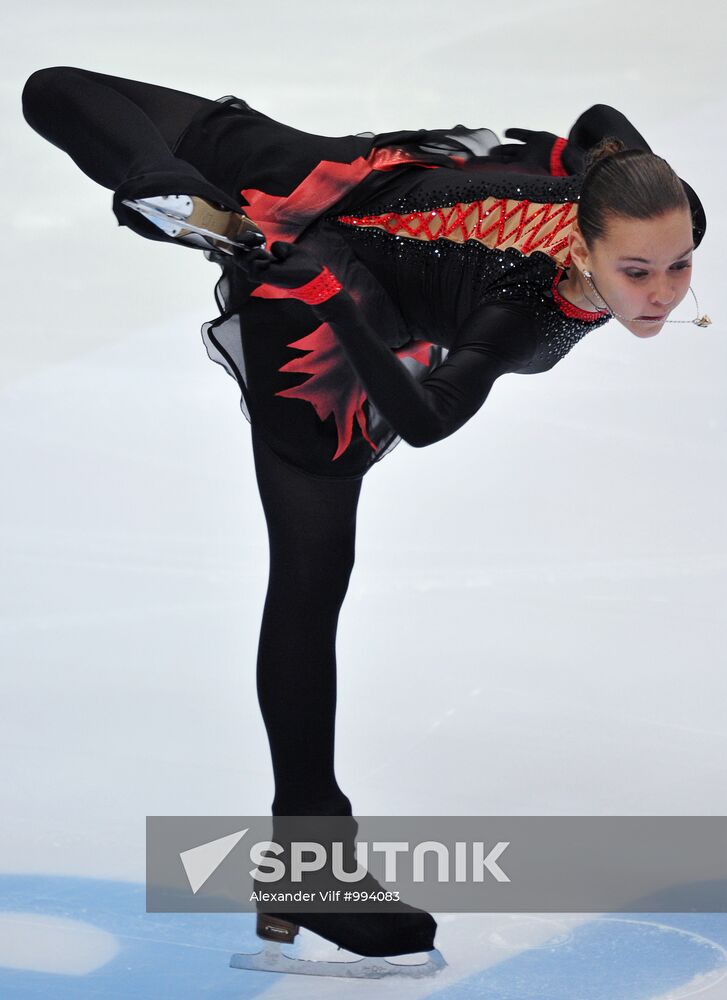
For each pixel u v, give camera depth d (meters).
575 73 17.64
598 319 7.46
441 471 12.84
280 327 7.62
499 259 7.27
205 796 8.88
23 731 9.60
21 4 18.33
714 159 16.19
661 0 18.64
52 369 13.71
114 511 12.16
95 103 7.82
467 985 6.98
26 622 10.86
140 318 14.40
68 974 7.01
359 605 11.16
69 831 8.49
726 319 14.41
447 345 7.80
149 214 6.67
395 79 17.45
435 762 9.27
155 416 13.24
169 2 18.56
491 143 8.33
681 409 13.36
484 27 18.33
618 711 9.81
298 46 17.98
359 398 7.64
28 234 15.44
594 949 7.25
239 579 11.41
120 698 10.02
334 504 7.70
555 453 12.93
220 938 7.56
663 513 12.13
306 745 7.68
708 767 9.19
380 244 7.70
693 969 6.99
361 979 7.21
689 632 10.68
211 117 8.19
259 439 7.76
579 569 11.51
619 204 6.60
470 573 11.53
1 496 12.27
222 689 10.18
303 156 7.90
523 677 10.23
